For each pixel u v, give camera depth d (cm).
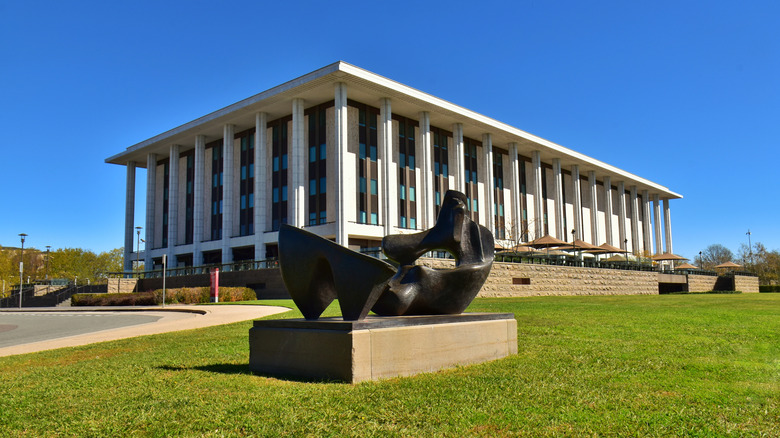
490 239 991
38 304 5406
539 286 4016
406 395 644
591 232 7450
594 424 548
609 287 4822
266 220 5141
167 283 5281
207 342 1274
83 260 8712
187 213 6103
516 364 871
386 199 4578
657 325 1476
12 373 923
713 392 700
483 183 5956
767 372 834
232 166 5325
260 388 695
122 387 739
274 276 4188
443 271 901
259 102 4778
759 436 521
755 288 7550
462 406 601
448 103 5031
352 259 771
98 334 1708
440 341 837
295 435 502
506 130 5656
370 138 4900
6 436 519
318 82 4372
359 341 725
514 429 527
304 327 788
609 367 862
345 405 600
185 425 537
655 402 644
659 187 8606
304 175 4947
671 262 8988
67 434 519
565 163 6888
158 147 6097
